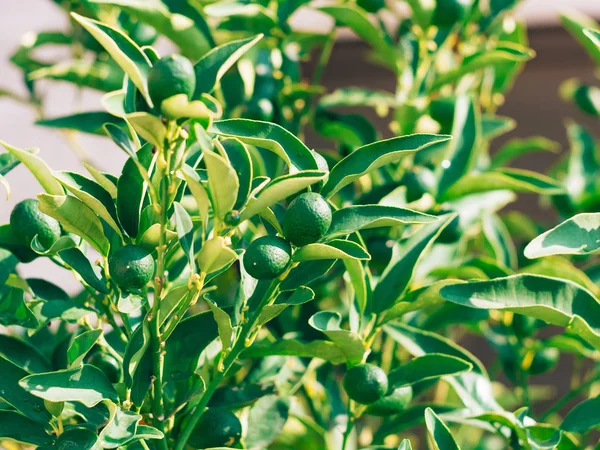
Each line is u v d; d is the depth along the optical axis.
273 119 1.04
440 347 0.89
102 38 0.64
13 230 0.78
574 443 0.84
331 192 0.73
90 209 0.72
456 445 0.75
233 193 0.66
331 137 1.08
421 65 1.04
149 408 0.76
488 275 0.95
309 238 0.69
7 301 0.79
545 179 0.94
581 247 0.74
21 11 1.75
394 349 1.00
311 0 1.02
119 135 0.73
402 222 0.72
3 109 1.70
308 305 0.94
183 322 0.78
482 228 1.08
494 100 1.21
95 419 0.75
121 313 0.77
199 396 0.81
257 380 0.87
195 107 0.64
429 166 1.04
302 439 1.01
